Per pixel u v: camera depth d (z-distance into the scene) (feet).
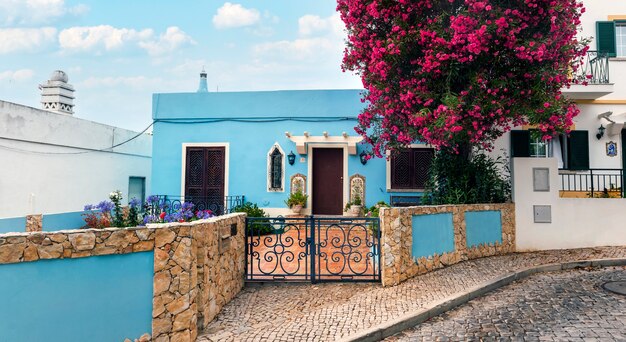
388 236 20.62
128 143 51.96
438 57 21.99
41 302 12.34
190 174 42.32
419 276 21.94
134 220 28.02
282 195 40.93
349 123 40.52
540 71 22.89
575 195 33.91
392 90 25.77
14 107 35.40
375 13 23.53
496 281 20.81
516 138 34.45
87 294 12.97
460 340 14.53
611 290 19.48
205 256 15.90
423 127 24.00
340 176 41.06
